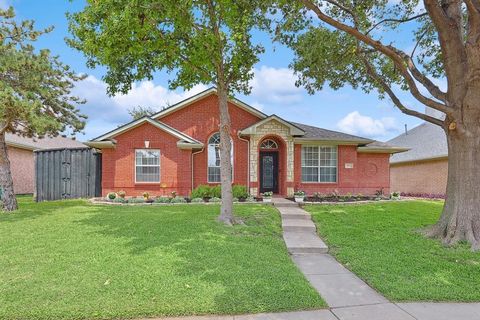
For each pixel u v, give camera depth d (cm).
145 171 1642
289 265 616
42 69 1198
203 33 858
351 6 1045
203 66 982
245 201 1462
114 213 1121
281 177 1717
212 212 1129
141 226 888
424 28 1134
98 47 789
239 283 503
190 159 1664
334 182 1784
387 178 1850
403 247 746
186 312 416
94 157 1794
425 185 2233
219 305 432
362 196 1680
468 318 418
